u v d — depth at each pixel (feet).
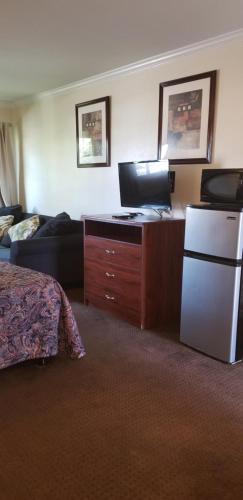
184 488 4.96
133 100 12.14
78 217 15.33
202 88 10.14
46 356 8.02
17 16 8.46
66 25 8.95
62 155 15.61
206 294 8.46
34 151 17.29
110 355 8.70
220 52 9.66
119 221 10.26
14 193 18.52
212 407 6.72
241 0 7.66
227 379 7.68
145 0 7.70
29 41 9.95
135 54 10.93
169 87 10.93
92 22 8.79
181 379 7.66
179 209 11.21
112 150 13.21
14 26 9.00
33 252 12.52
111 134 13.16
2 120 17.94
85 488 4.95
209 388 7.34
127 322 10.68
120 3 7.83
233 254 7.73
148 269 9.91
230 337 8.13
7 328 7.47
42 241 12.71
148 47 10.36
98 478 5.12
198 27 9.02
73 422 6.29
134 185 11.22
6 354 7.51
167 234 10.14
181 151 10.91
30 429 6.11
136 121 12.17
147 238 9.70
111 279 10.98
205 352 8.73
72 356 8.41
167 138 11.21
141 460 5.44
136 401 6.89
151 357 8.61
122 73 12.29
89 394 7.11
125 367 8.14
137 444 5.77
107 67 12.13
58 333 8.42
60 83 14.14
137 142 12.25
